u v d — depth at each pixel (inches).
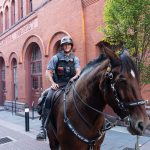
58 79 185.6
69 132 151.5
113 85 118.3
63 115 157.6
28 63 739.4
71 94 157.5
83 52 478.0
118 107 119.3
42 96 203.5
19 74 768.3
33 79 735.1
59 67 182.1
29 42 701.9
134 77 116.3
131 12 219.3
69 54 183.9
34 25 668.1
